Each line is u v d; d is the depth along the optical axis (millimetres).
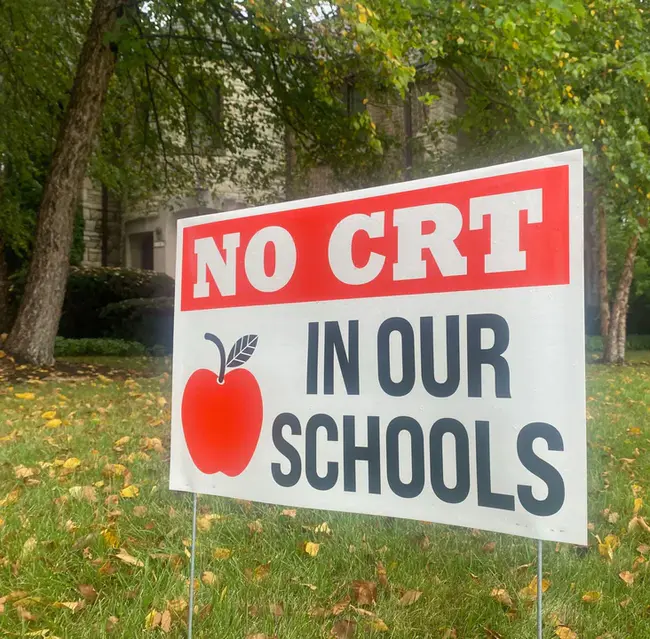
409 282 1742
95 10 8789
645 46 9742
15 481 3475
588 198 16516
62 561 2453
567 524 1497
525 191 1585
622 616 2176
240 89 15688
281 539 2758
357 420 1801
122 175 14258
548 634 2055
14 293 15625
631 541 2826
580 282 1506
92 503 3098
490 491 1600
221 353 2049
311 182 14531
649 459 4270
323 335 1871
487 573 2459
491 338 1614
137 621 2053
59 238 8703
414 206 1745
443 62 8648
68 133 8664
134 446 4348
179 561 2492
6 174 14781
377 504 1761
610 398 7469
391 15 6871
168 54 11070
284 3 6965
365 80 9820
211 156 13477
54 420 5016
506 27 6766
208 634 2008
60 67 12430
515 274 1590
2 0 10523
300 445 1886
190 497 3307
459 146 15312
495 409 1603
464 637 2051
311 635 2010
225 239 2062
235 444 1996
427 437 1695
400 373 1743
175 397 2133
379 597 2275
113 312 15812
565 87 7980
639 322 24891
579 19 8242
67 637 1963
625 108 9133
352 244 1837
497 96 9164
